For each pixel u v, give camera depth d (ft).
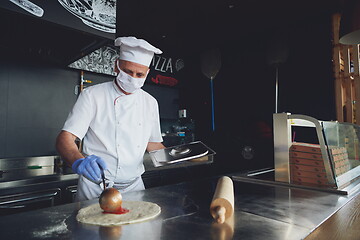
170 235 2.01
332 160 3.71
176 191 3.55
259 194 3.43
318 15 8.72
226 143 10.98
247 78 10.55
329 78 8.38
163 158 3.76
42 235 2.00
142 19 9.16
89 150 4.17
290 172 4.20
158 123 5.00
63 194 6.31
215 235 2.02
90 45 6.51
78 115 3.88
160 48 11.62
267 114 9.84
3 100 7.34
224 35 10.56
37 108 7.98
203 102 12.04
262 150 9.82
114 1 6.08
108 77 9.95
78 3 5.48
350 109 7.93
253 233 2.07
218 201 2.36
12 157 7.45
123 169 4.15
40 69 8.08
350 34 4.21
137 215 2.43
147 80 11.10
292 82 9.25
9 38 6.08
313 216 2.52
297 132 8.81
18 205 5.47
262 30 10.09
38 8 4.92
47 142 8.17
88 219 2.32
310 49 8.86
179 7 8.38
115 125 4.12
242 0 7.93
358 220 2.45
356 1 3.76
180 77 12.66
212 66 11.02
